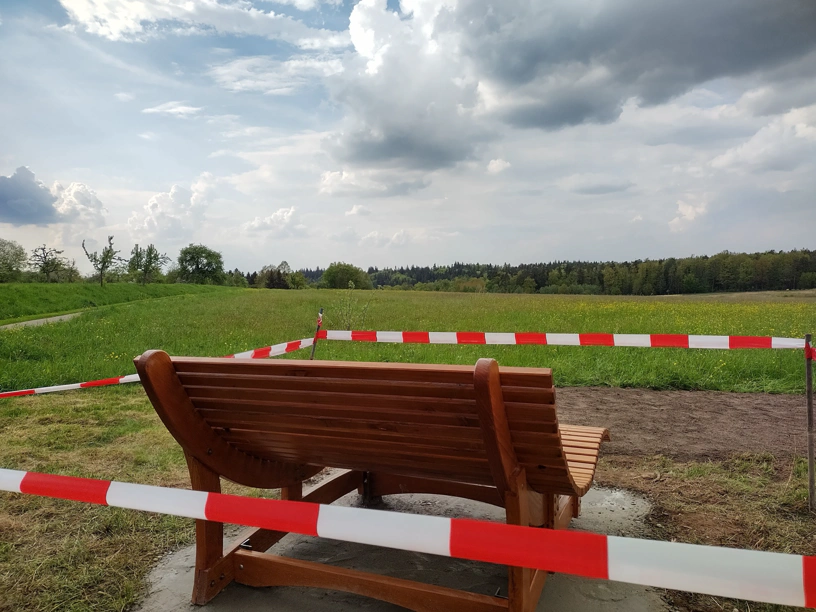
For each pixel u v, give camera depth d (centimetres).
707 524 376
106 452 557
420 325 1983
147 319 2380
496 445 206
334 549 349
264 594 294
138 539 360
